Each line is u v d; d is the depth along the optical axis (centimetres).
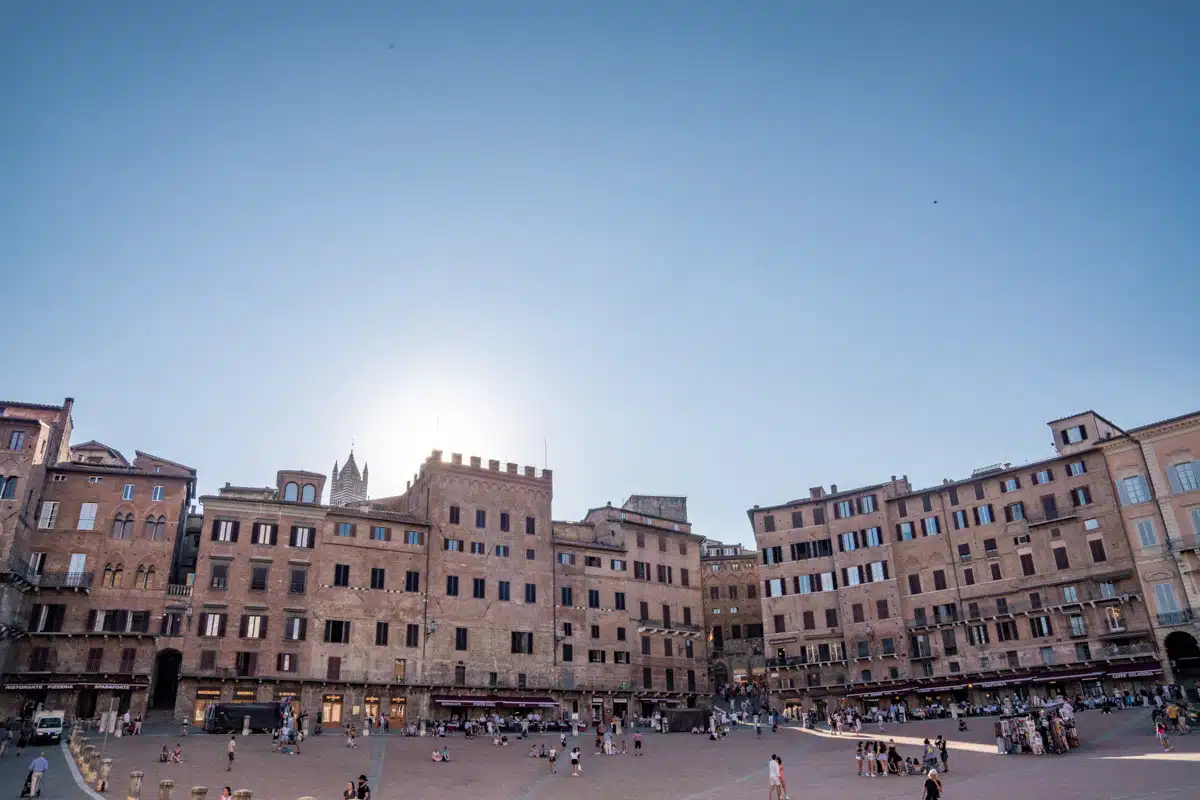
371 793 5278
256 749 6600
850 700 10312
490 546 10175
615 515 11569
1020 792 4488
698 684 11244
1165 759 5228
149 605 8344
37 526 8281
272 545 8900
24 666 7831
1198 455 8856
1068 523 9562
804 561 11156
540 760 6781
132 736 6975
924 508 10588
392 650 9162
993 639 9725
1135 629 8875
